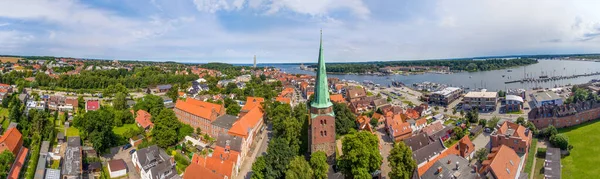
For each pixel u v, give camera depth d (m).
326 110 89.19
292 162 80.88
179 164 109.62
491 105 197.12
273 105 174.25
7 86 195.00
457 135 135.75
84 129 125.69
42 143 113.81
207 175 85.88
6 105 152.38
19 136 104.75
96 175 101.06
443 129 139.00
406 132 136.12
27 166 97.19
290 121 112.50
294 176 77.62
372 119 156.75
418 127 149.75
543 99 199.88
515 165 89.06
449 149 105.62
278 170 89.94
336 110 149.62
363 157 82.25
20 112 131.12
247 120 132.62
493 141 117.00
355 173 83.94
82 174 98.12
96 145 113.31
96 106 171.12
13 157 91.81
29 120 128.00
